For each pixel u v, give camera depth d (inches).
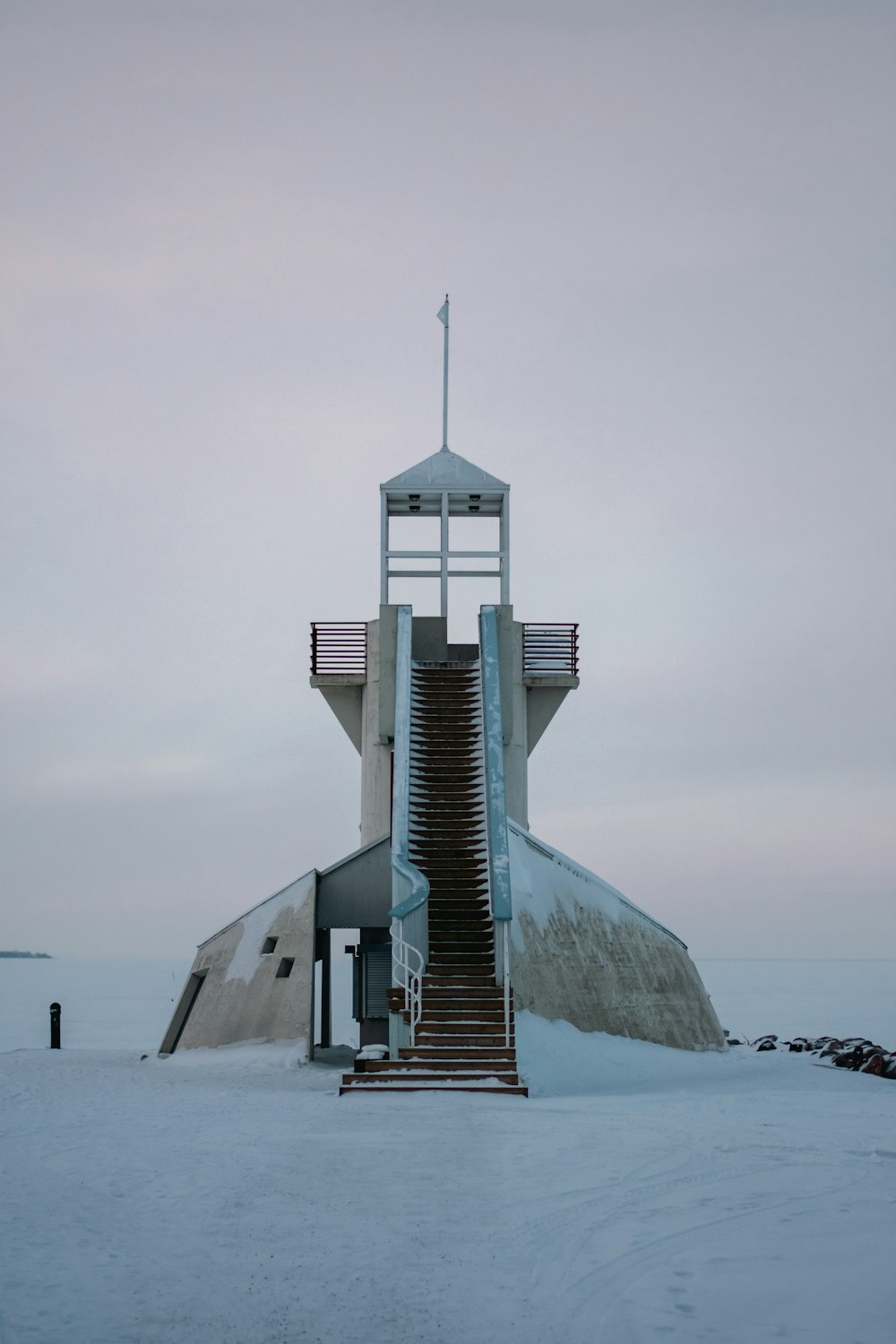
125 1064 860.6
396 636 1066.7
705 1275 268.8
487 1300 252.2
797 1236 298.8
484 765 867.4
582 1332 233.9
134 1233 302.5
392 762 1072.2
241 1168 380.8
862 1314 243.3
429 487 1160.8
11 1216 319.9
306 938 905.5
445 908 781.9
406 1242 293.7
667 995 899.4
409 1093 589.0
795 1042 1183.6
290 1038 845.2
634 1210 325.7
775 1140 440.5
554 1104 557.6
